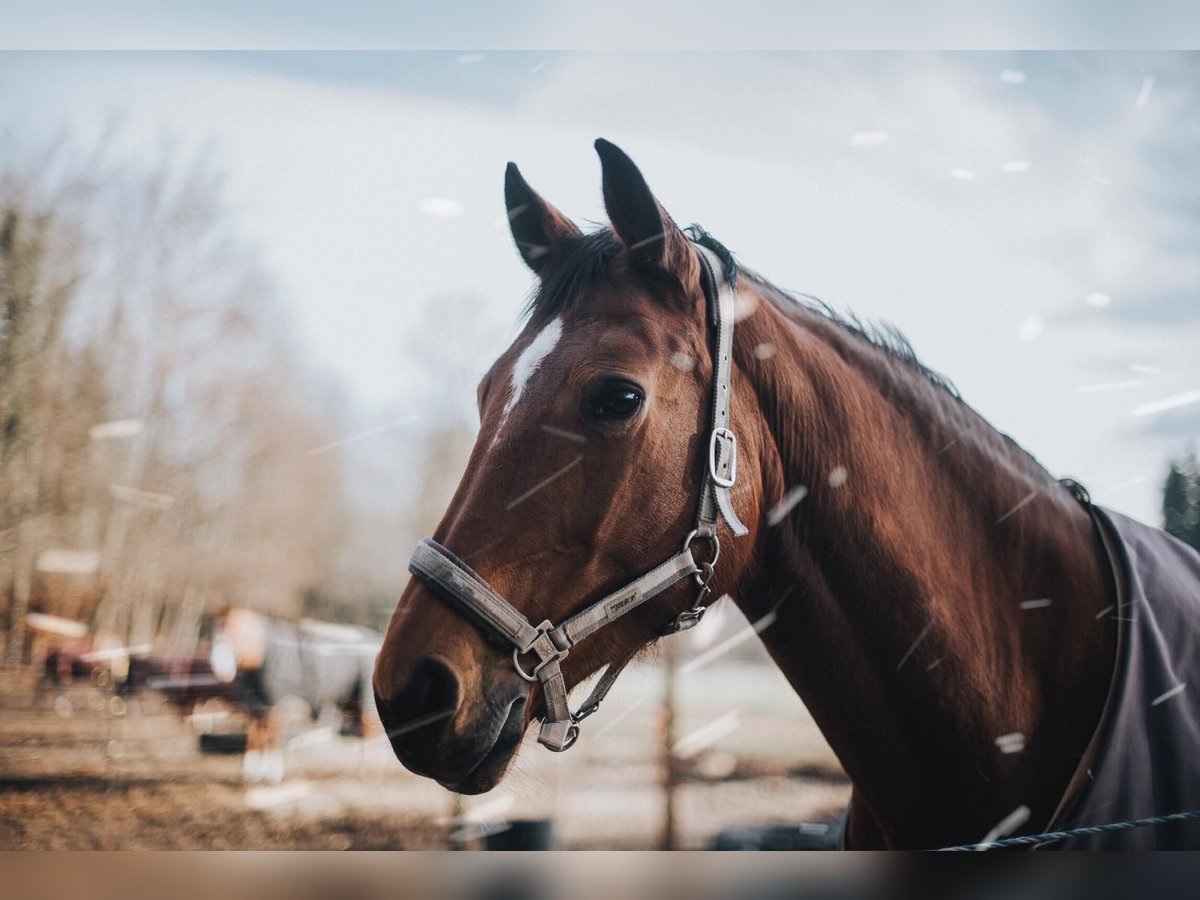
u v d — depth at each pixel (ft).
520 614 3.53
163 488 35.94
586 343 3.72
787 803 17.63
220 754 19.66
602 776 19.01
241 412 41.91
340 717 20.35
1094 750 3.78
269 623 20.47
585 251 4.02
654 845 15.24
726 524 3.76
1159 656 3.94
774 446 4.02
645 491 3.64
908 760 3.99
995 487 4.24
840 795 18.45
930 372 4.58
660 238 3.74
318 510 40.16
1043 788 4.00
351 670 20.57
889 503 4.00
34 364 33.17
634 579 3.67
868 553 3.93
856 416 4.13
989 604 4.03
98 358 35.53
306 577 37.68
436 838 15.53
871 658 3.97
